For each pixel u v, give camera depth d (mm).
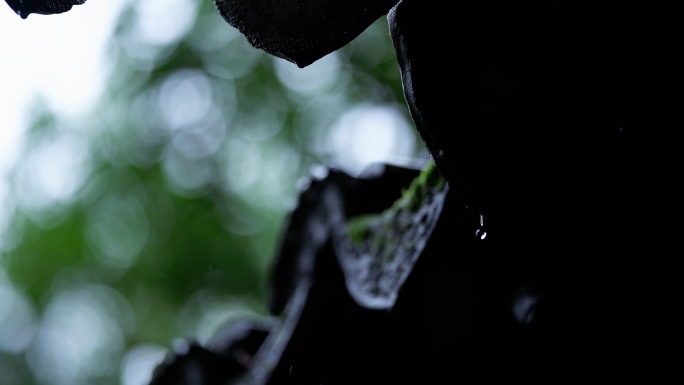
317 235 2863
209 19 12719
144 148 13086
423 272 2566
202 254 12273
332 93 11844
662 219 2328
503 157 2293
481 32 2291
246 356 3100
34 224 13508
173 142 12938
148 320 12453
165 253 12406
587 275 2416
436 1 2297
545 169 2293
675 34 2266
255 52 12602
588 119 2289
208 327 11867
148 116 13078
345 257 2746
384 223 2691
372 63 11328
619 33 2277
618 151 2291
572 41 2285
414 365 2625
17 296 13883
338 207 2814
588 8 2281
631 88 2283
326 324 2789
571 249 2383
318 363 2773
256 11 2297
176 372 3105
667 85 2279
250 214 12367
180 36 12906
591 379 2518
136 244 12789
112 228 13031
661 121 2287
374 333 2688
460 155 2297
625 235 2348
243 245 12219
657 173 2295
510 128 2287
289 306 2943
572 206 2314
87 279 13102
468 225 2531
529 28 2287
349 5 2285
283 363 2799
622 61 2277
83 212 13195
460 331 2576
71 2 2271
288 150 12133
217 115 12742
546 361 2549
